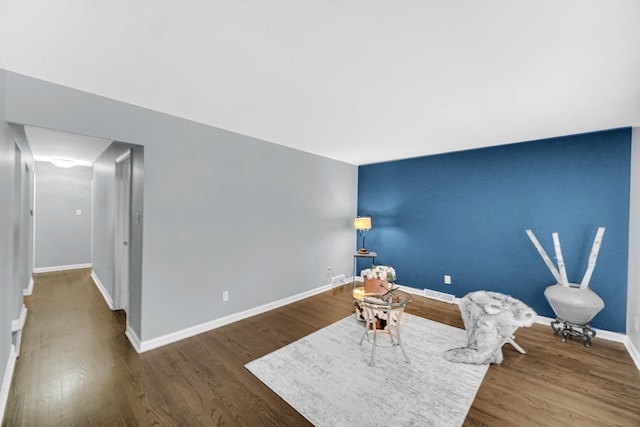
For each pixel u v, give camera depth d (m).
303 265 4.28
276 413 1.84
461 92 2.13
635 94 2.11
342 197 5.02
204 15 1.30
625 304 2.93
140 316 2.58
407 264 4.69
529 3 1.19
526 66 1.73
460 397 2.01
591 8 1.21
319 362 2.45
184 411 1.84
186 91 2.17
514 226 3.66
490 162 3.85
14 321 2.49
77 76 1.94
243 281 3.42
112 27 1.41
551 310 3.40
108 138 2.31
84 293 4.26
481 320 2.57
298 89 2.12
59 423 1.72
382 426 1.73
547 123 2.82
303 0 1.20
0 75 1.75
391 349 2.71
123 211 3.62
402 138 3.46
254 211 3.54
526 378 2.26
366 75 1.89
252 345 2.74
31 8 1.25
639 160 2.70
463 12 1.26
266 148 3.66
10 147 2.07
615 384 2.19
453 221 4.18
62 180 5.76
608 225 3.04
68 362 2.38
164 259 2.70
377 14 1.28
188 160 2.86
